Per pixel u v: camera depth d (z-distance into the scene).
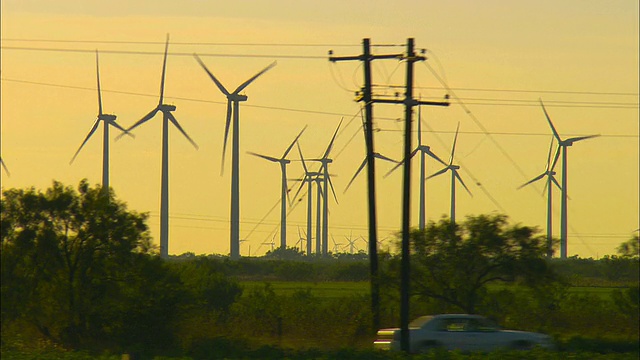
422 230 176.75
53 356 132.75
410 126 148.12
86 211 157.12
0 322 153.12
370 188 165.00
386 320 185.25
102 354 144.62
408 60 147.50
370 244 167.38
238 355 146.12
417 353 143.38
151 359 137.50
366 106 159.12
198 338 159.88
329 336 175.12
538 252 172.25
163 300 156.12
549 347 144.62
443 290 174.75
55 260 155.62
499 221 175.00
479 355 131.75
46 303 156.00
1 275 153.12
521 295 182.88
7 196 156.25
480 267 174.12
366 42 157.75
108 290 157.25
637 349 164.88
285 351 149.38
